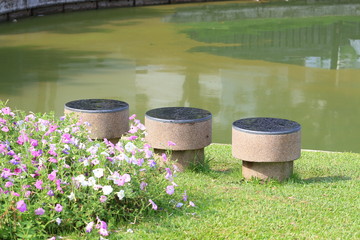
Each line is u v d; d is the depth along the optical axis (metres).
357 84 18.48
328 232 5.57
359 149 11.84
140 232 5.36
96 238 5.16
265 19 34.75
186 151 8.23
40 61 21.67
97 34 28.64
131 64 21.27
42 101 15.77
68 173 5.86
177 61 21.94
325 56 23.77
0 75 19.16
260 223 5.72
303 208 6.35
